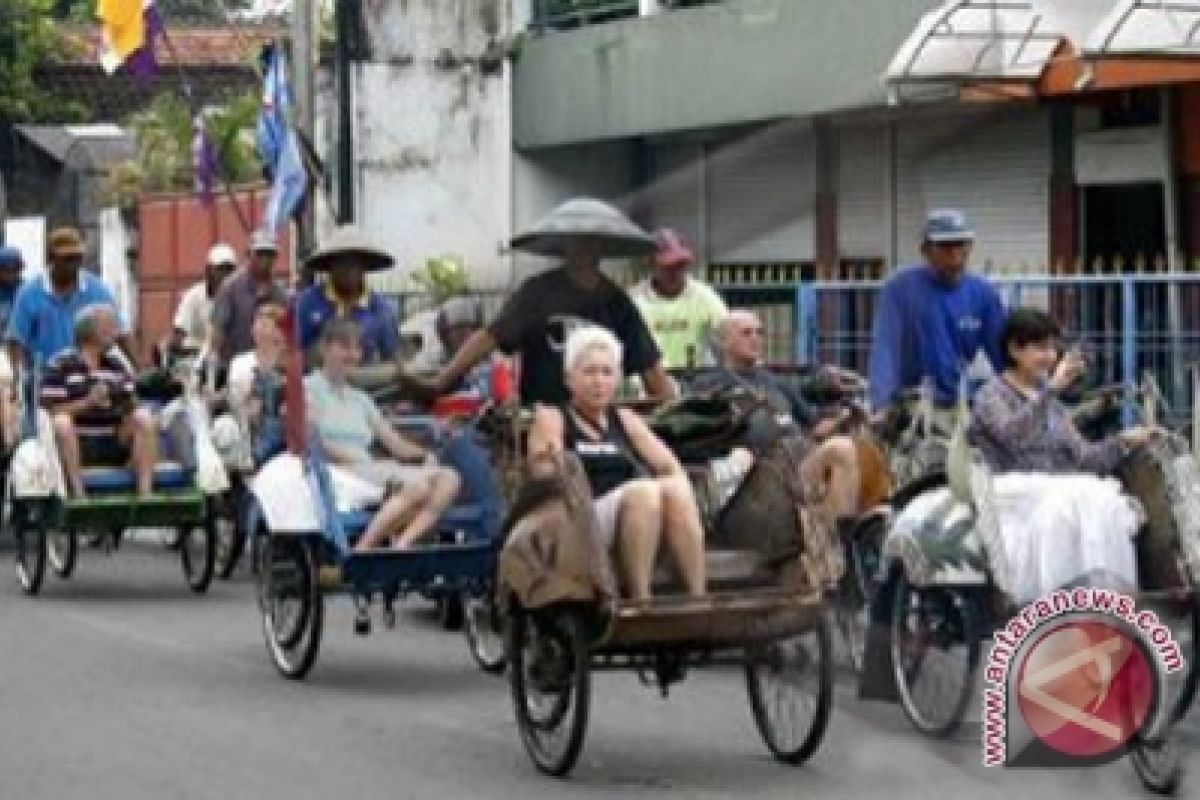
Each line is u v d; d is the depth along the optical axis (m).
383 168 33.66
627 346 15.79
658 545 14.14
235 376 22.14
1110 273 24.30
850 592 17.11
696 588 14.12
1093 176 26.16
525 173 32.94
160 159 44.59
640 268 20.30
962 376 16.34
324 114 34.00
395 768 14.48
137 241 43.66
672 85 29.78
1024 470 14.81
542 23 32.84
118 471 22.08
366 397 18.25
